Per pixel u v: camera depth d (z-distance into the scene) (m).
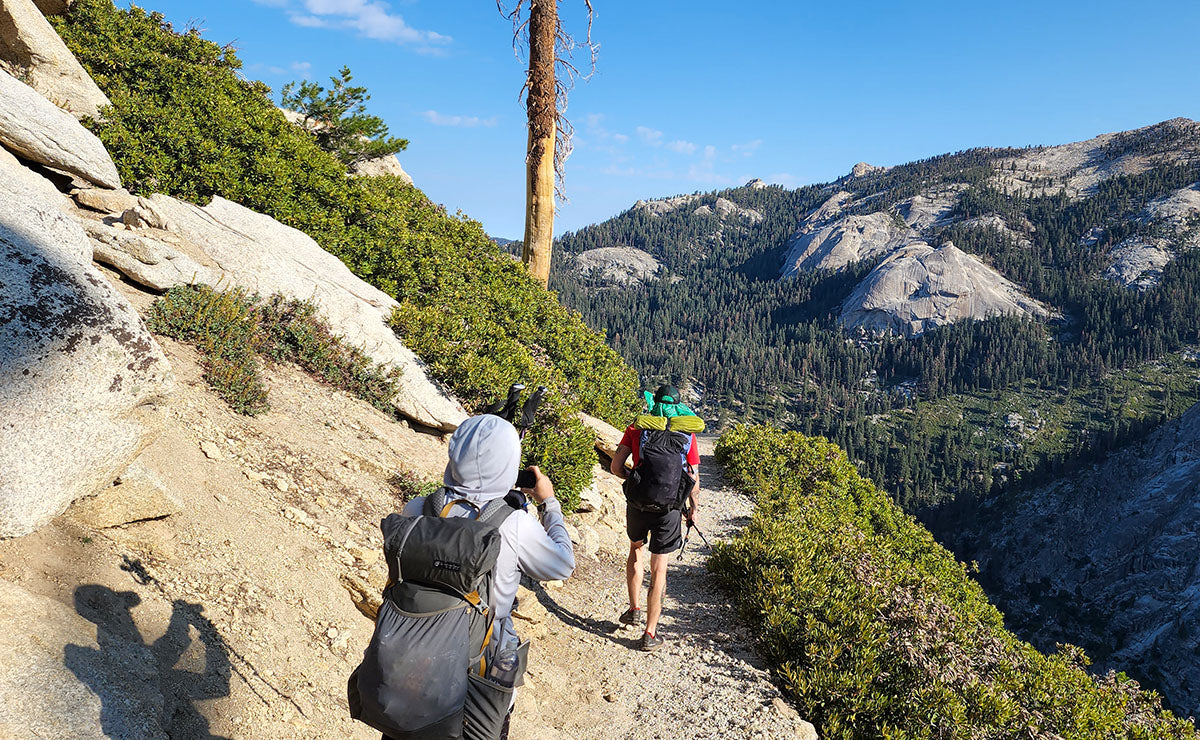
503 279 13.98
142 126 8.51
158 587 2.91
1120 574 147.38
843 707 5.14
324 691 3.16
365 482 5.37
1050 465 184.12
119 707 2.20
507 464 2.27
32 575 2.48
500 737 2.17
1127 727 6.40
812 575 6.68
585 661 5.15
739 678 5.34
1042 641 141.62
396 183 15.77
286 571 3.68
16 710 1.92
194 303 5.77
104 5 10.35
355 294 8.06
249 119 10.30
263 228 7.84
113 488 2.98
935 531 178.38
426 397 7.16
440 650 1.97
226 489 4.03
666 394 5.62
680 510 5.56
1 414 2.32
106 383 2.66
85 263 2.91
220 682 2.73
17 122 6.25
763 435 13.26
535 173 15.51
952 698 5.23
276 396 5.71
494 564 2.04
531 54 15.05
